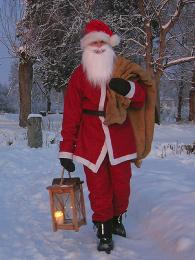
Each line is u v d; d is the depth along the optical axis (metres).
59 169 9.43
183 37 29.95
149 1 25.44
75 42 26.38
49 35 25.66
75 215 4.41
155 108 4.63
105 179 4.38
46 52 26.81
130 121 4.54
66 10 25.94
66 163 4.40
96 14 26.86
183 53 30.06
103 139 4.34
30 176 8.70
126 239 4.59
